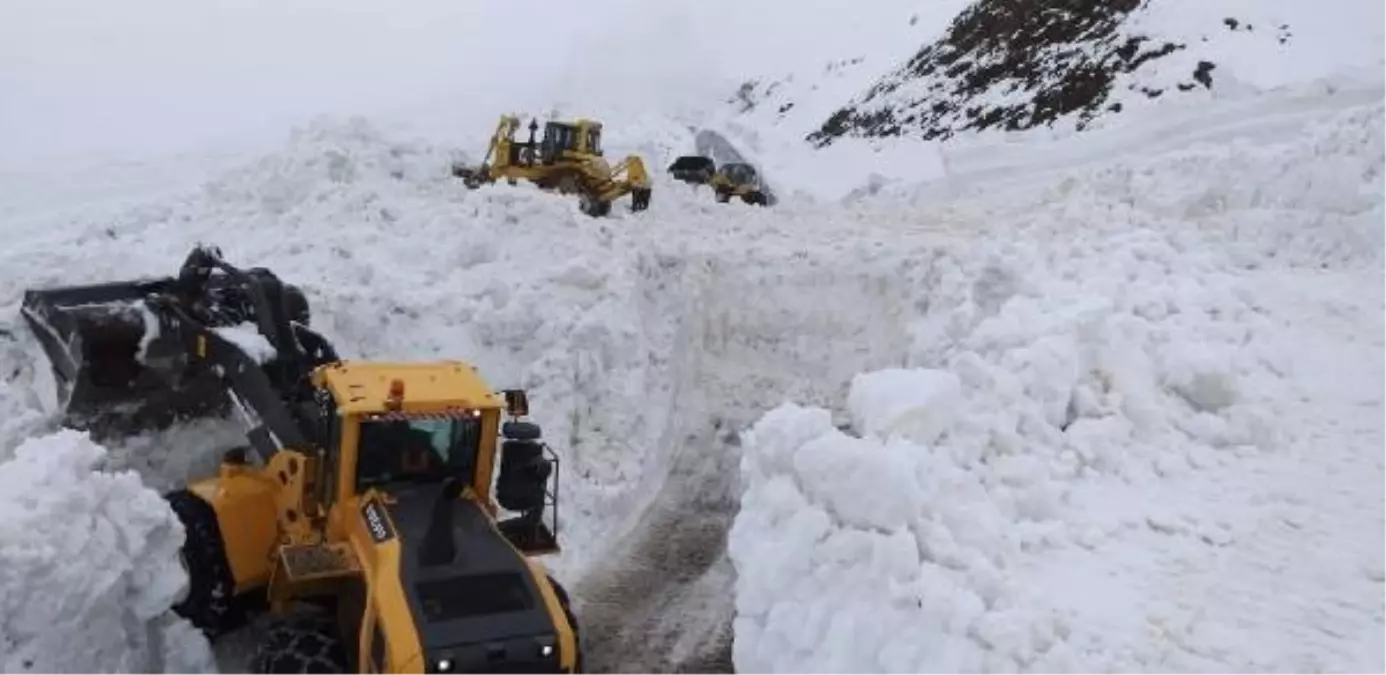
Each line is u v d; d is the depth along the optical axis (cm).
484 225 1304
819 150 3647
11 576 585
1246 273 1095
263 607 749
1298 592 577
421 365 761
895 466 590
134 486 669
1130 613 554
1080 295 912
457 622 595
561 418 1073
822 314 1298
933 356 1045
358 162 1498
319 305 1111
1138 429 753
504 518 840
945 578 553
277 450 754
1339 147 1329
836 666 554
